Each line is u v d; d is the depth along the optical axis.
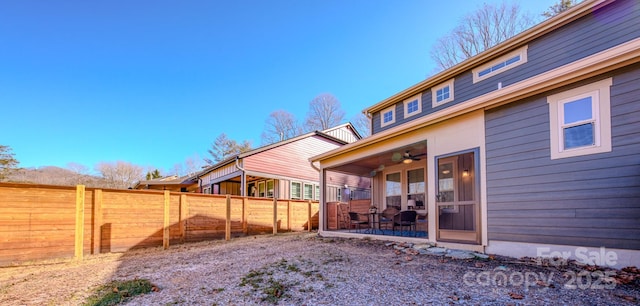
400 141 7.43
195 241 8.65
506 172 5.24
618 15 6.35
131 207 7.51
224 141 35.81
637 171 3.91
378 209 10.47
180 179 21.34
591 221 4.25
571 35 6.96
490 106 5.51
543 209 4.73
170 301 3.52
